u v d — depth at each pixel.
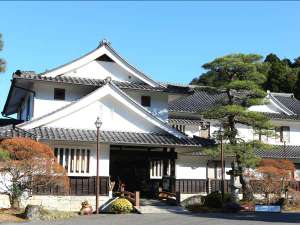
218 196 24.61
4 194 20.16
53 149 22.44
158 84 27.38
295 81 57.69
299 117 37.44
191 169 31.48
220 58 26.06
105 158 23.34
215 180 31.14
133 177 27.73
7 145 18.20
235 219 18.20
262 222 16.97
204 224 16.11
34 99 25.16
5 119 27.61
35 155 18.33
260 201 27.03
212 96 38.62
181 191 29.64
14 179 18.62
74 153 22.80
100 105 24.11
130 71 27.30
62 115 23.25
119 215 20.03
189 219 18.00
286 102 42.72
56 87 25.67
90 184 22.77
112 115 24.30
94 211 21.64
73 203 22.22
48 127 22.94
